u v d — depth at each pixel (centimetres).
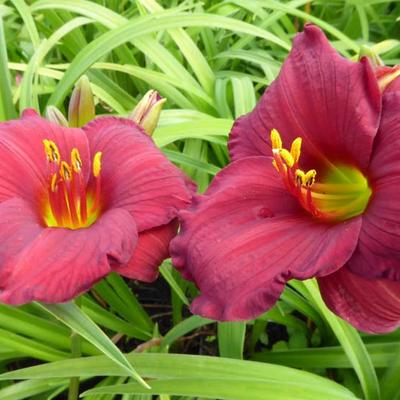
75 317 45
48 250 43
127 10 99
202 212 47
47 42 72
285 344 69
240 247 45
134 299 67
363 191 48
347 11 102
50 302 42
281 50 92
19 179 48
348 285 44
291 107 49
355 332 57
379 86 47
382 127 46
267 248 45
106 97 74
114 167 49
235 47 87
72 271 43
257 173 49
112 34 70
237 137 52
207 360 51
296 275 43
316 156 49
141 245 47
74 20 75
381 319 44
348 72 46
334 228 45
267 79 79
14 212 45
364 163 46
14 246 43
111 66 74
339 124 47
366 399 55
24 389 58
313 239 45
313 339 69
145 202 47
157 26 71
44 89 76
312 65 48
